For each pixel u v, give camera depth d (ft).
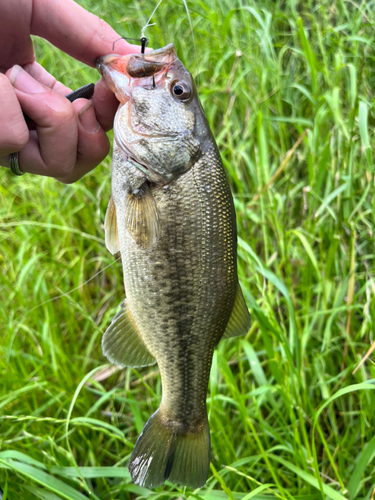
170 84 1.07
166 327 1.07
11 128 1.03
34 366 1.70
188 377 1.10
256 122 1.75
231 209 1.09
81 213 2.06
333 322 1.57
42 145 1.12
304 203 1.73
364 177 1.71
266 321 1.30
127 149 1.06
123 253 1.07
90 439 1.55
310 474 1.19
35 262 1.87
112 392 1.41
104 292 1.89
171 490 1.40
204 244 1.05
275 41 2.15
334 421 1.41
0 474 1.40
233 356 1.65
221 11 2.11
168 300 1.06
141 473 1.09
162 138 1.04
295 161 1.91
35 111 1.06
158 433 1.11
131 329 1.11
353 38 1.68
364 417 1.30
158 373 1.59
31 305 1.76
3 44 1.21
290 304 1.32
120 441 1.58
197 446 1.11
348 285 1.52
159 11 2.18
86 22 1.15
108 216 1.11
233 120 1.94
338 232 1.59
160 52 1.08
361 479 1.20
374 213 1.51
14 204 2.26
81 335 1.81
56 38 1.19
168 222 1.04
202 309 1.07
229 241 1.08
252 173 1.74
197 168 1.05
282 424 1.39
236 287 1.11
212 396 1.29
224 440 1.36
